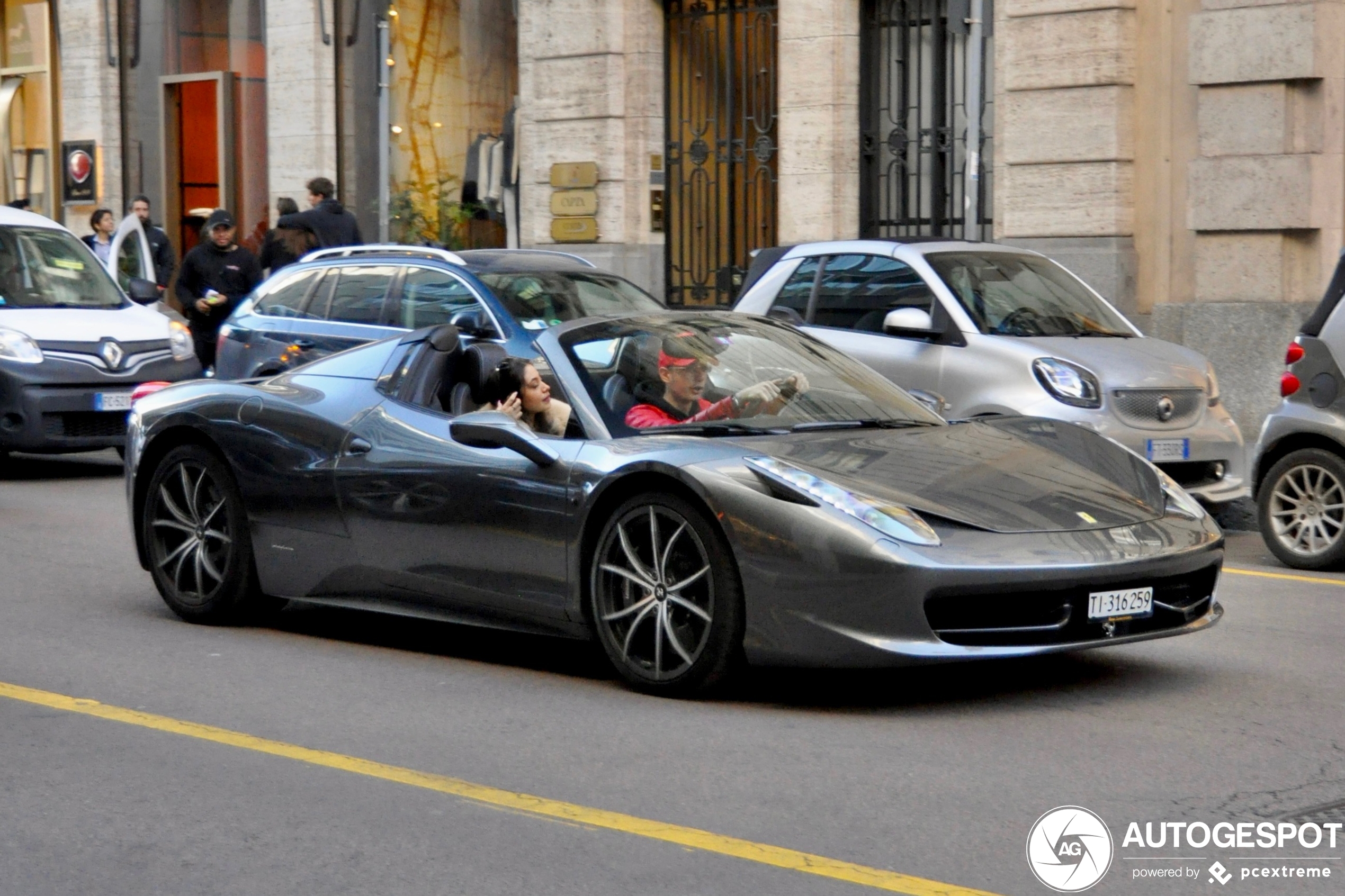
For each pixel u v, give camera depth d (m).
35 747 5.56
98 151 23.23
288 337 11.80
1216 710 5.90
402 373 7.05
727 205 17.59
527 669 6.64
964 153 15.74
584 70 17.91
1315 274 13.86
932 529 5.66
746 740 5.53
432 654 6.95
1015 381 10.03
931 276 10.64
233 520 7.39
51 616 7.79
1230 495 10.38
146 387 12.71
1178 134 14.44
